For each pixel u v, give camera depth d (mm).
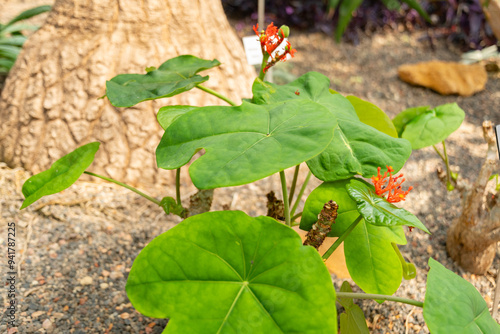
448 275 595
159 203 713
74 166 672
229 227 582
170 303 563
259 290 561
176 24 1003
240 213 583
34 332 732
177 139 600
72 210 915
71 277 812
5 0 2008
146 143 976
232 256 576
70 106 966
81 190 947
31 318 748
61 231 880
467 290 591
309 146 559
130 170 976
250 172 544
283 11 1975
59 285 797
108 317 764
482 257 860
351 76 1621
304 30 1976
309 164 618
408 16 1965
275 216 750
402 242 682
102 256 850
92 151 679
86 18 983
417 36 1952
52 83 974
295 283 553
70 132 964
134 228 906
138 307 564
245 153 564
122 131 970
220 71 1042
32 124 971
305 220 661
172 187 994
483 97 1518
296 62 1701
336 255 803
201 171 553
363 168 614
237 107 616
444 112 837
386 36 1948
